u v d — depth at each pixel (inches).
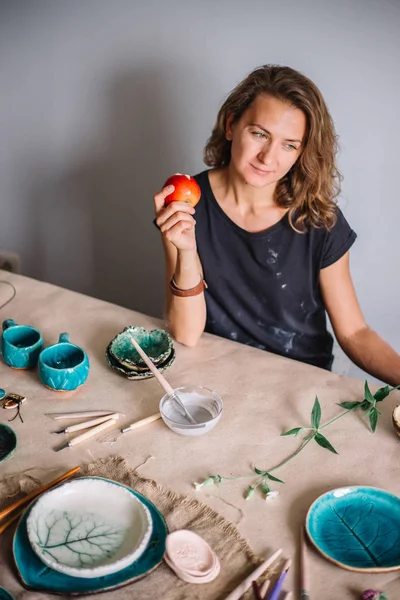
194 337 59.2
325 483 44.0
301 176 63.9
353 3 72.3
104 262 101.7
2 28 91.4
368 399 50.1
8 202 103.8
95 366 55.7
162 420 49.5
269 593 35.8
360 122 78.0
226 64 81.1
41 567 36.9
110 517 40.0
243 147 60.1
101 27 85.7
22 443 46.8
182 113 86.2
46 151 97.1
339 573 37.5
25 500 41.1
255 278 70.0
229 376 55.0
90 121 92.1
